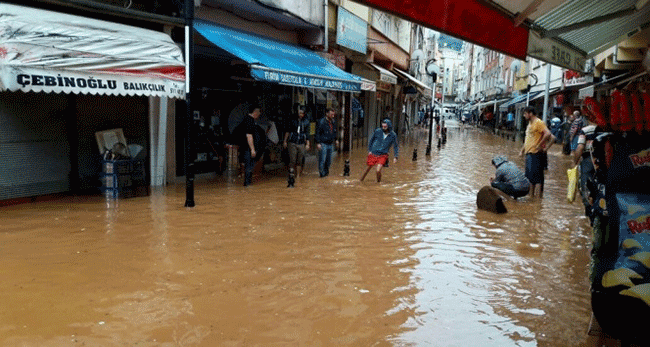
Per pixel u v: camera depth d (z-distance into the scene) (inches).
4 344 144.4
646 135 145.8
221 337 153.9
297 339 154.6
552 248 271.7
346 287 201.0
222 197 381.1
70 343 146.3
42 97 334.6
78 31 306.5
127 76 322.3
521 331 166.9
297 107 602.2
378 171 495.5
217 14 474.3
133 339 150.2
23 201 328.5
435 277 217.9
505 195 425.7
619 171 144.7
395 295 194.9
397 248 260.2
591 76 863.1
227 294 188.1
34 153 332.8
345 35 666.8
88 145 365.7
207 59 480.1
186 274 207.8
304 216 326.6
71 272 205.3
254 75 394.6
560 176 597.3
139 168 397.7
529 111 426.9
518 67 1184.2
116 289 189.0
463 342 157.6
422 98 2359.7
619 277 126.4
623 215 138.5
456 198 419.5
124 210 320.8
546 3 257.1
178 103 446.6
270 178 498.6
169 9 395.5
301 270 218.8
